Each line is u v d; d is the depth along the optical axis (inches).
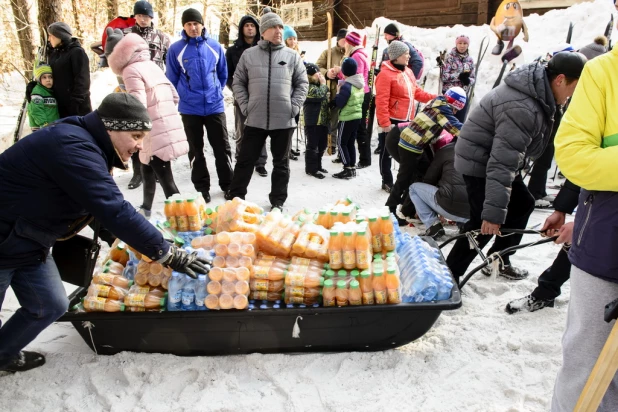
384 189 227.0
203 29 201.9
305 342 107.8
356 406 95.2
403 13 465.7
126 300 101.6
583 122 65.2
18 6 336.8
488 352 110.3
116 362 107.1
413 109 228.2
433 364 106.6
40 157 82.4
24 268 91.0
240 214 115.4
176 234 118.5
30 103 197.8
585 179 64.2
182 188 232.8
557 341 111.7
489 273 144.2
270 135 193.9
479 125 123.4
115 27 230.8
